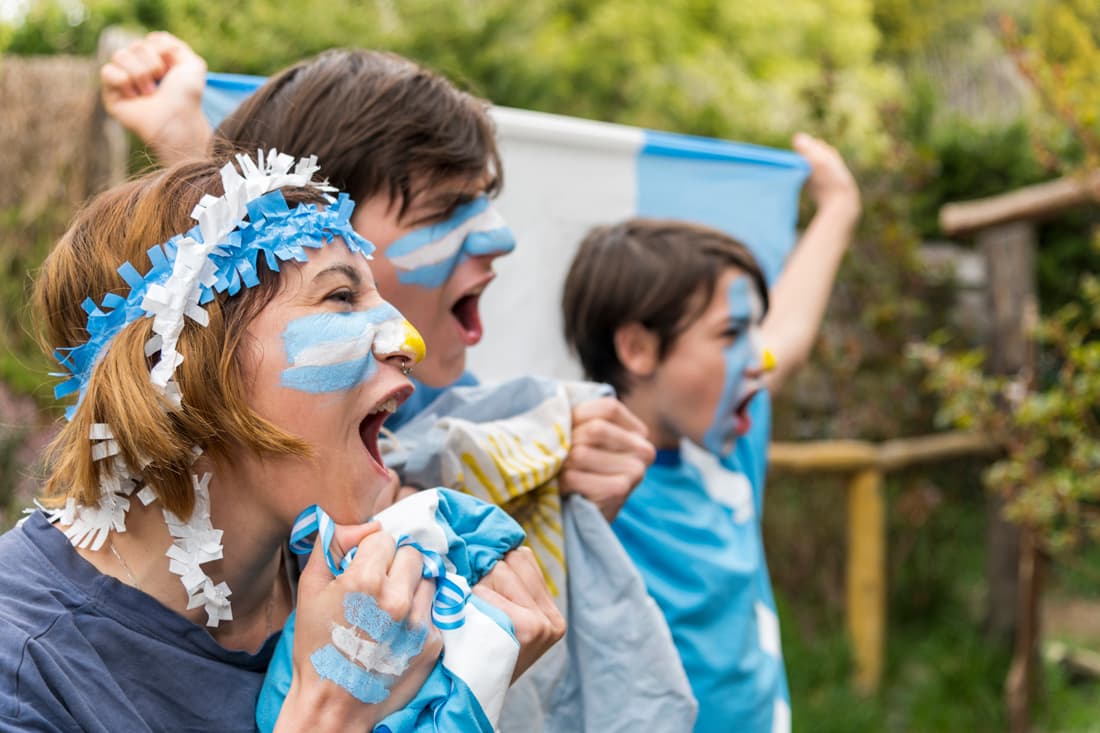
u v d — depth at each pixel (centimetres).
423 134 142
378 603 105
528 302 209
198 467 108
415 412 160
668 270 183
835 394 469
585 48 625
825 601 462
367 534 111
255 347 107
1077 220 568
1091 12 495
